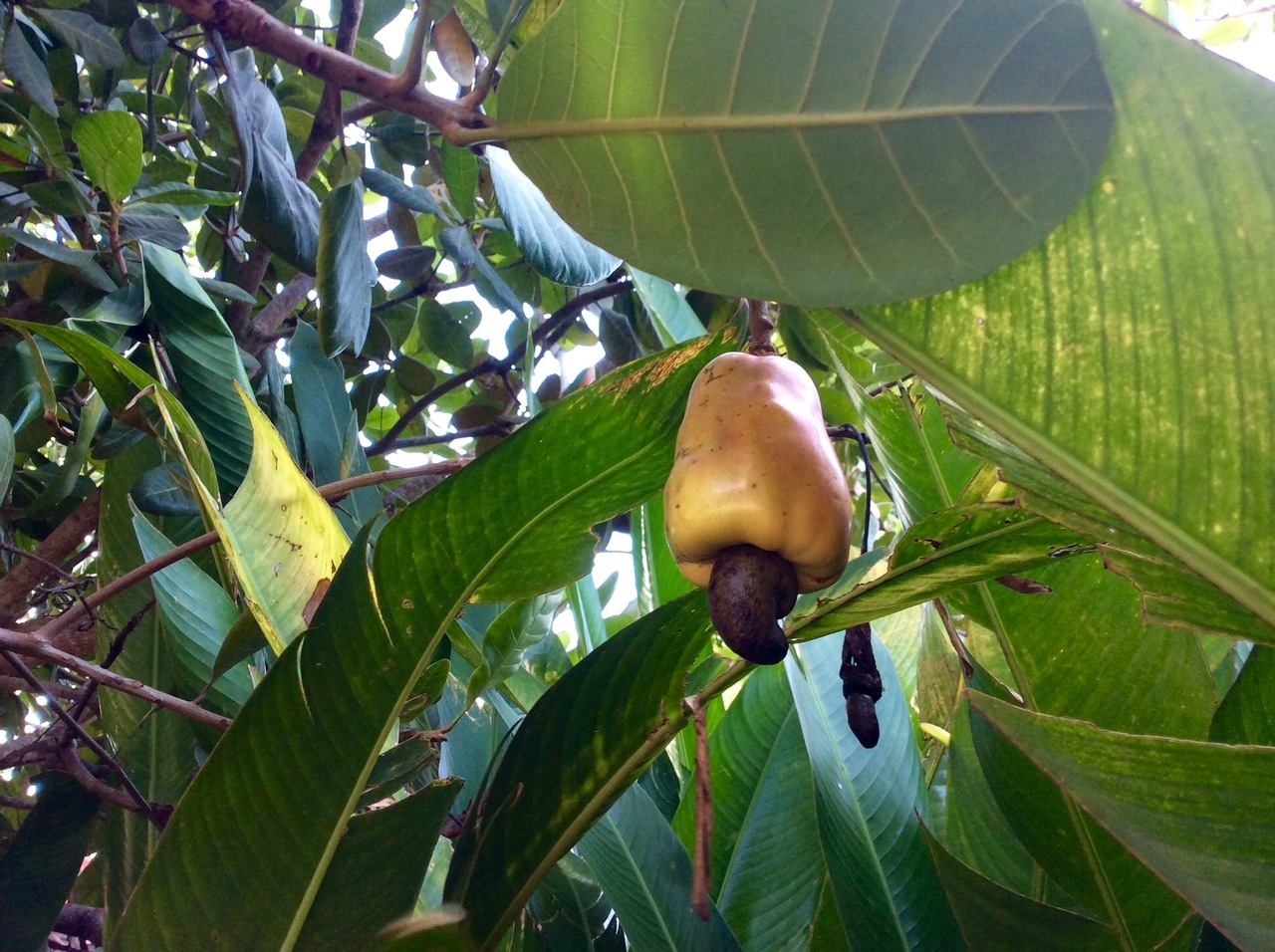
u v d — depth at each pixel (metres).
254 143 0.55
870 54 0.23
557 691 0.38
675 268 0.26
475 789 0.53
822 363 0.50
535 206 0.53
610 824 0.46
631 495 0.37
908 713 0.54
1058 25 0.22
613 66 0.26
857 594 0.34
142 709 0.52
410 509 0.34
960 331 0.27
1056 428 0.27
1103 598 0.44
